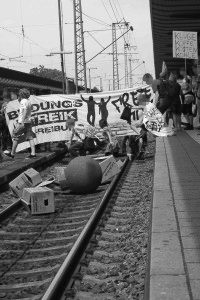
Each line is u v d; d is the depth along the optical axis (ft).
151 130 55.16
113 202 32.24
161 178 31.50
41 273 19.33
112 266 19.67
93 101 59.11
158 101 57.36
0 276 19.25
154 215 22.03
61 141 64.49
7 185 40.09
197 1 56.75
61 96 59.47
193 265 15.37
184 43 54.34
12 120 57.16
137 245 21.84
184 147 47.60
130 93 58.08
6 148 59.98
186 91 64.34
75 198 35.91
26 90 52.06
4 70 84.58
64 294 16.60
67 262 18.37
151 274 14.73
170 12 64.28
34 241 24.41
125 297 15.97
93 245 22.50
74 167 36.94
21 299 16.72
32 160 50.55
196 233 18.88
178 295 13.08
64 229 27.02
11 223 28.76
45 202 30.71
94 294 16.67
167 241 18.03
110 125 57.88
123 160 51.65
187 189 27.58
